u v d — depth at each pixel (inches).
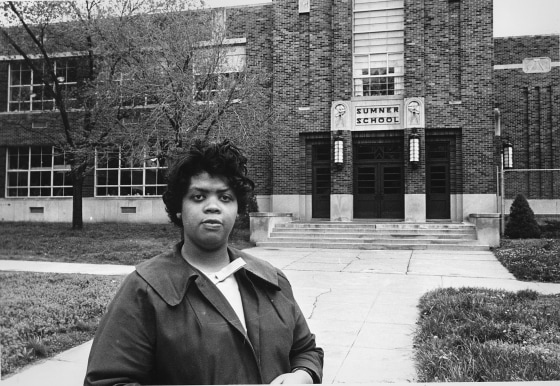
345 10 838.5
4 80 837.8
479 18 798.5
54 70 757.3
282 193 847.1
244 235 768.3
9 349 205.0
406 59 812.0
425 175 812.0
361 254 605.3
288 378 77.8
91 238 682.8
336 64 837.2
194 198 81.0
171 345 71.4
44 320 255.3
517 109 871.1
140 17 657.6
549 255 503.8
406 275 442.9
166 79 608.1
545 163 850.8
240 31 897.5
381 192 844.6
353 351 222.4
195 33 630.5
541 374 174.4
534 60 869.2
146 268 78.0
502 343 215.5
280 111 823.7
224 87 634.8
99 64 700.0
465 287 357.4
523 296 327.6
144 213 940.6
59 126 781.9
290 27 859.4
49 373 187.3
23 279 379.6
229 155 82.6
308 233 722.2
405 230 716.7
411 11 813.2
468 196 786.8
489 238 650.8
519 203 733.9
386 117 826.2
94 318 268.7
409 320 278.8
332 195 823.1
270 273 86.0
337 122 828.6
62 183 968.9
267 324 79.4
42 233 734.5
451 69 806.5
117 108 696.4
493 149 786.2
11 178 978.7
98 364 71.1
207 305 75.2
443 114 801.6
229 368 72.2
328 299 338.6
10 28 698.8
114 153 839.7
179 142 584.1
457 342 218.8
